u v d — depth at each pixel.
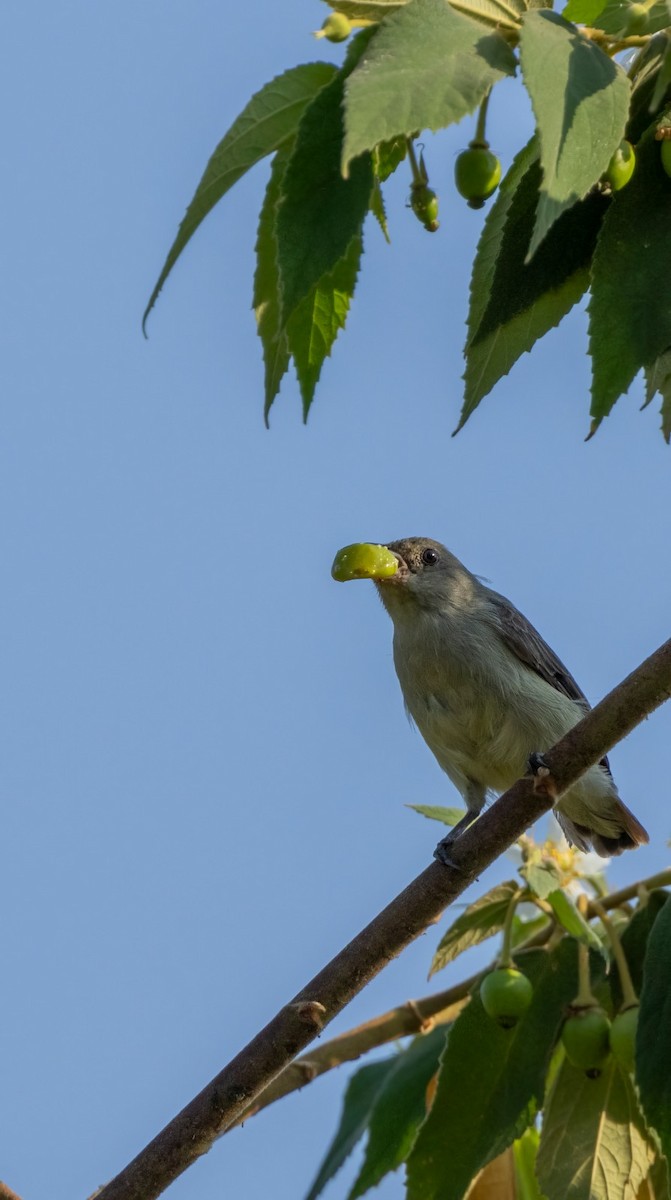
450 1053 8.55
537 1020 8.61
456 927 9.16
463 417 6.96
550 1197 8.24
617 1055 8.12
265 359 7.15
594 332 6.54
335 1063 9.55
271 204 7.04
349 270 6.90
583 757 7.65
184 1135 7.70
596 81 5.61
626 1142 8.34
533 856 8.85
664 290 6.56
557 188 5.36
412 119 5.30
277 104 6.70
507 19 6.01
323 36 6.00
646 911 8.81
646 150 6.75
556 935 8.93
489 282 7.01
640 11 6.23
